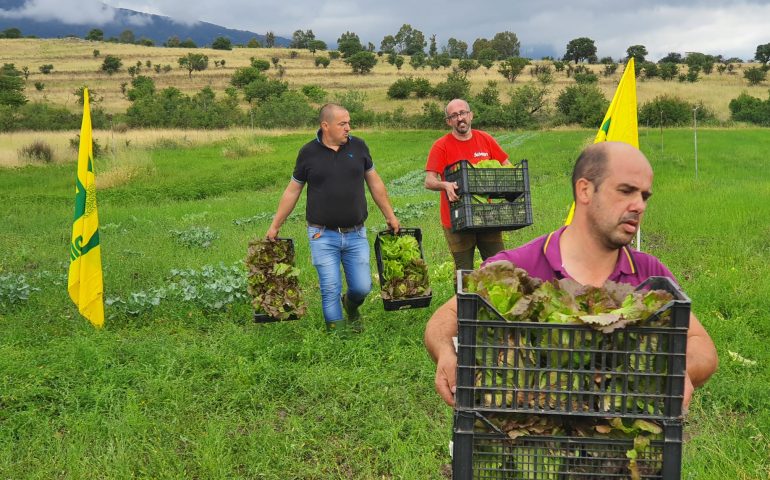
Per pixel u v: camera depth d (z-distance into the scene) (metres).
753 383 5.42
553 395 2.20
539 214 15.05
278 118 60.66
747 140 37.34
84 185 7.32
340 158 6.70
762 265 9.29
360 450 4.74
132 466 4.55
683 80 102.69
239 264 10.53
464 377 2.21
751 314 7.16
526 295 2.25
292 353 6.42
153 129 57.81
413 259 6.96
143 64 131.75
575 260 2.68
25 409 5.40
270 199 22.36
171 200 24.03
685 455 4.41
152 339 6.91
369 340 6.52
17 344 6.96
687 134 42.19
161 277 9.76
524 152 34.75
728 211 13.50
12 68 115.31
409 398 5.41
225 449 4.74
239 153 38.78
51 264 11.39
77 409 5.30
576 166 2.62
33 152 35.41
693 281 8.44
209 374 5.98
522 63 100.06
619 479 2.23
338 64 138.88
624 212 2.50
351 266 6.92
